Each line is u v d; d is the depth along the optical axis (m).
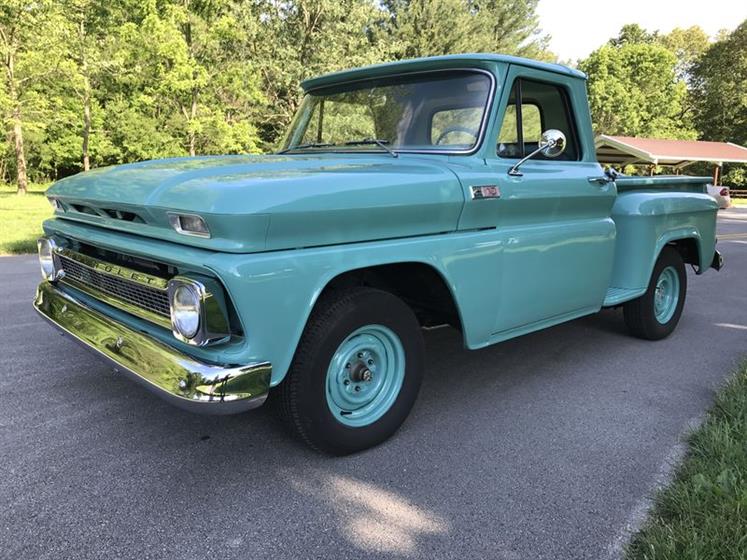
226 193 2.23
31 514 2.40
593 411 3.56
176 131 23.38
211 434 3.13
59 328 3.09
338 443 2.84
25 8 17.44
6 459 2.82
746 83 39.81
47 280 3.54
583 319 5.79
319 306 2.68
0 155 29.72
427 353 4.63
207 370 2.24
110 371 3.97
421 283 3.12
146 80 20.94
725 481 2.57
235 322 2.38
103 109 25.88
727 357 4.65
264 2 21.69
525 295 3.43
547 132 3.25
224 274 2.19
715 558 2.10
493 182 3.13
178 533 2.31
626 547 2.28
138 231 2.65
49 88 23.39
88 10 20.11
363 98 3.71
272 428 3.22
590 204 3.87
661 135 42.31
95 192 2.86
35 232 10.91
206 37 18.84
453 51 30.41
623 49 43.88
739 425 3.17
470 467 2.87
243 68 20.25
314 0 21.45
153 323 2.67
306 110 4.06
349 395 2.88
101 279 2.98
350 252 2.54
